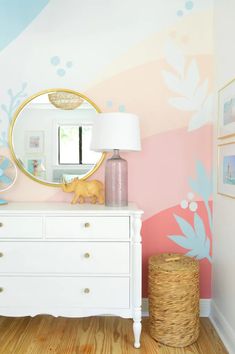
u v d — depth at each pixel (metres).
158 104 2.35
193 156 2.36
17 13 2.35
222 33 2.11
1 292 1.95
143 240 2.37
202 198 2.37
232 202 1.93
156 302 1.97
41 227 1.93
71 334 2.07
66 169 2.36
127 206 2.09
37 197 2.37
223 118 2.06
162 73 2.35
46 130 2.36
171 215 2.37
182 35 2.34
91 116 2.35
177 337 1.92
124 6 2.35
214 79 2.30
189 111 2.35
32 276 1.94
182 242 2.36
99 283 1.93
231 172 1.93
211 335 2.07
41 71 2.35
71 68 2.35
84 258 1.93
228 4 1.98
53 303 1.94
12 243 1.94
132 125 1.99
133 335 2.06
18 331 2.10
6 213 1.93
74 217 1.92
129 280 1.92
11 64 2.35
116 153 2.13
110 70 2.35
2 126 2.36
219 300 2.18
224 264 2.07
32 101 2.35
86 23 2.35
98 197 2.20
